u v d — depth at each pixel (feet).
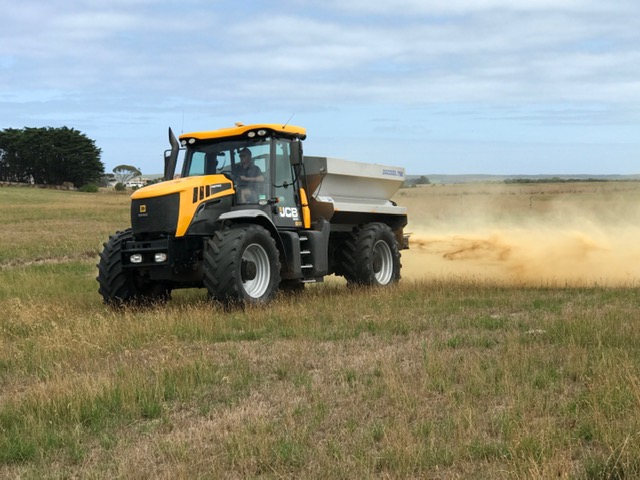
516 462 13.34
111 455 15.05
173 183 33.88
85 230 99.91
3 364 23.50
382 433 15.44
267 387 19.65
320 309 32.19
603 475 13.02
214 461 14.24
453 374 19.88
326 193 40.11
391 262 43.70
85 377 19.97
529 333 25.31
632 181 226.79
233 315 30.60
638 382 17.51
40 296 39.47
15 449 15.31
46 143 406.41
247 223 34.55
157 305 33.76
